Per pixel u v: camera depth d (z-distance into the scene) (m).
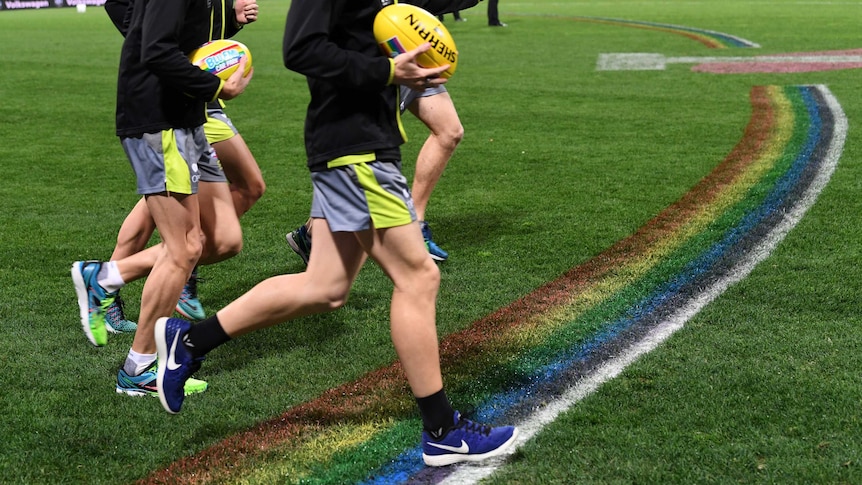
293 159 8.51
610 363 3.77
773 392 3.41
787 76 13.26
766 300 4.46
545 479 2.86
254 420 3.36
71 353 4.04
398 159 2.94
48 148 9.25
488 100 11.80
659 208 6.40
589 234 5.80
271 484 2.90
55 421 3.36
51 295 4.86
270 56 17.94
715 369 3.64
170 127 3.46
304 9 2.79
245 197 4.70
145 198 3.54
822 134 8.85
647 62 15.63
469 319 4.38
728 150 8.35
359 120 2.87
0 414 3.43
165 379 3.14
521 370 3.76
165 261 3.54
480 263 5.27
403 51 2.90
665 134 9.24
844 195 6.50
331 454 3.09
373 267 5.14
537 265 5.21
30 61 17.39
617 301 4.56
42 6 47.00
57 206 6.88
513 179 7.48
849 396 3.36
